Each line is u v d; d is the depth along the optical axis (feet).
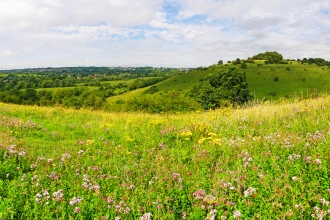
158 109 135.03
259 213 15.66
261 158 22.76
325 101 44.24
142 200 18.08
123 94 510.99
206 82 214.48
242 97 205.26
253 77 465.88
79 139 37.83
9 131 39.34
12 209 16.83
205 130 34.27
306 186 17.57
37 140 37.01
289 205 16.29
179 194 18.56
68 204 17.93
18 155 27.48
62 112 64.23
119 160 27.20
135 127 43.09
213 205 16.93
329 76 453.58
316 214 15.12
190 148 29.35
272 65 547.49
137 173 23.26
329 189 16.70
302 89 398.21
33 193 19.06
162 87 522.88
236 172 20.61
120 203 17.31
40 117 56.85
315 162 19.81
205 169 22.36
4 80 641.40
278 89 410.52
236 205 16.94
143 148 31.27
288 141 25.55
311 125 30.58
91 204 17.26
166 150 29.81
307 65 552.82
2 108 64.75
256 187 18.34
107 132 40.78
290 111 38.83
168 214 16.26
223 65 604.49
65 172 23.73
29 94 327.88
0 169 23.18
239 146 26.58
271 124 34.68
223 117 41.88
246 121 37.58
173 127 38.01
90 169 24.21
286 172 19.57
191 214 16.33
